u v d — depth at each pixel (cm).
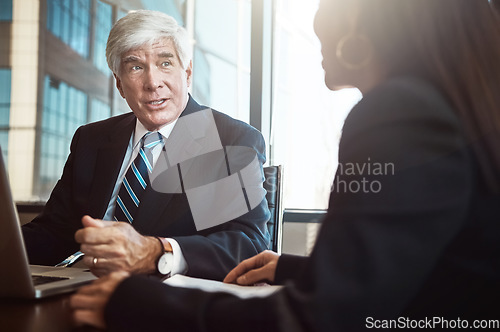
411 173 48
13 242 71
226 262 115
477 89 52
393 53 57
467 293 50
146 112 165
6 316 69
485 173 50
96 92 352
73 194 170
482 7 56
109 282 60
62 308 74
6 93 358
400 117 50
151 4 333
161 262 100
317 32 64
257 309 52
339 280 48
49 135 357
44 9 354
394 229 48
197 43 321
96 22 348
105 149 172
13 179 349
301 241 287
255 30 297
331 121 296
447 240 49
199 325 53
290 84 305
